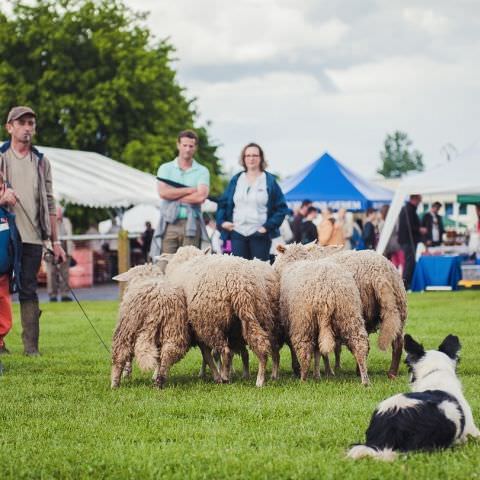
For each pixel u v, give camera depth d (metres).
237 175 13.36
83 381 10.12
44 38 57.91
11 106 58.31
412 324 15.67
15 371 11.04
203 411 8.23
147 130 61.00
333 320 9.48
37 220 12.62
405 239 26.86
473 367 10.53
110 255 37.12
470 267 28.03
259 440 7.02
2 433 7.50
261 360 9.59
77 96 58.16
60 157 36.97
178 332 9.48
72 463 6.50
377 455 6.05
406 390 9.05
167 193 13.34
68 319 18.20
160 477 6.07
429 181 24.14
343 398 8.66
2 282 11.72
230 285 9.52
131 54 58.72
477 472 5.89
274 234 13.33
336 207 33.28
